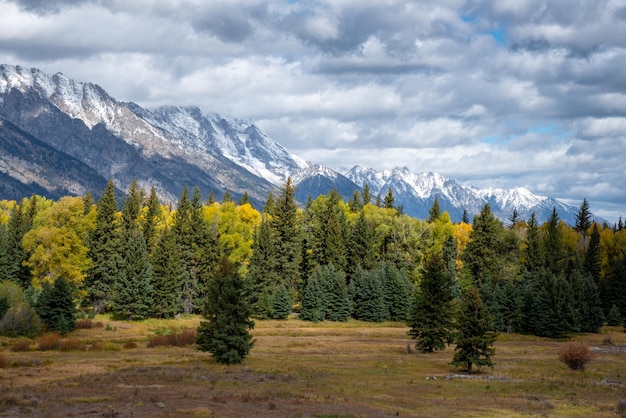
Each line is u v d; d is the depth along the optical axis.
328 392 41.84
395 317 117.75
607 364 66.69
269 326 102.06
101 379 44.16
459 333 58.44
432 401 40.38
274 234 120.31
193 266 112.38
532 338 100.50
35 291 90.56
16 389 38.78
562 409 38.66
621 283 124.25
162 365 55.12
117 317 99.81
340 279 114.31
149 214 119.31
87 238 105.00
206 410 32.41
